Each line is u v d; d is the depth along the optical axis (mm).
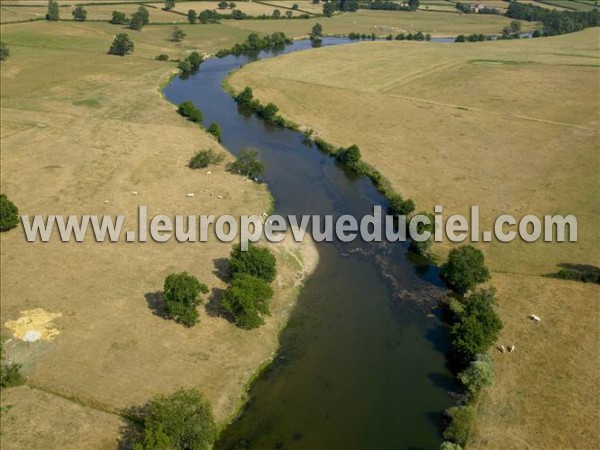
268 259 55594
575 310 53469
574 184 78250
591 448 39469
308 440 41594
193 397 39375
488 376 44625
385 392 45906
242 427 42438
